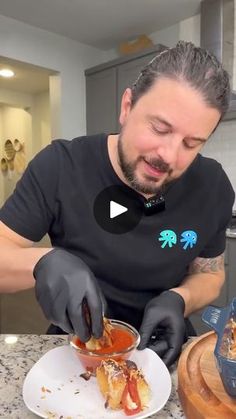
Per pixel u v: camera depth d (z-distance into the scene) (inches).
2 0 109.2
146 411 21.5
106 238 36.0
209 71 26.0
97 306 25.6
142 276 36.9
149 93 27.2
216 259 42.4
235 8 109.6
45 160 37.0
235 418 20.4
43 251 32.4
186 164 29.4
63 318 26.1
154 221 36.2
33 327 102.2
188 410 21.8
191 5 114.3
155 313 29.8
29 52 127.9
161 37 131.3
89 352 24.8
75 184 36.4
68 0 109.3
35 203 36.2
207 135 27.7
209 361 25.8
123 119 31.4
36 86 176.2
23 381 25.5
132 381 22.5
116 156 35.3
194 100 25.5
